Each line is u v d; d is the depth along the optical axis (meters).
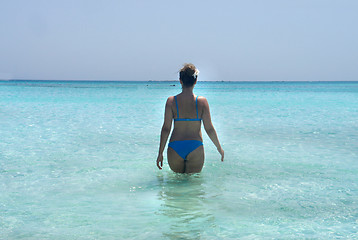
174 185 3.89
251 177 4.25
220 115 14.23
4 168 4.72
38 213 2.94
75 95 33.66
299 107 19.08
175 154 4.22
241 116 13.74
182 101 4.29
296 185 3.87
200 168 4.34
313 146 6.75
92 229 2.58
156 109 16.95
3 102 21.06
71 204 3.19
